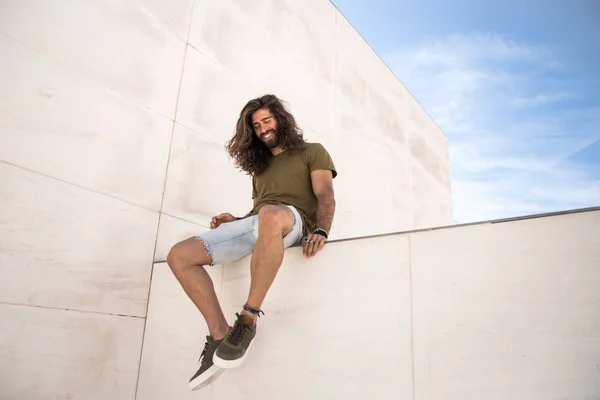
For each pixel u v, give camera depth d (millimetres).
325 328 1632
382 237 1605
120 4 2482
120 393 2082
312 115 4023
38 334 1870
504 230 1378
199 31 2965
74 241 2059
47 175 2010
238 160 2061
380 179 4992
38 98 2033
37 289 1897
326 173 1894
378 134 5145
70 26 2221
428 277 1476
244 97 3229
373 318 1543
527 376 1232
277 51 3697
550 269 1272
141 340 2213
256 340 1767
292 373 1650
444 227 1493
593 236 1228
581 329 1186
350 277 1632
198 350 1973
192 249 1712
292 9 4008
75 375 1954
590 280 1204
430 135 6629
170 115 2643
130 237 2293
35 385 1827
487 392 1280
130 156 2379
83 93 2221
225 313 1868
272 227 1592
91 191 2168
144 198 2400
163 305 2195
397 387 1435
